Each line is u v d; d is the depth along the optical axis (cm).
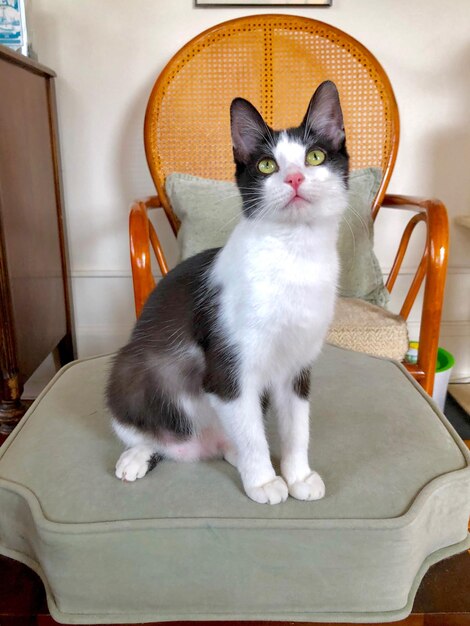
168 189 166
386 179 167
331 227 87
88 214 197
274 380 94
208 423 99
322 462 95
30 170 159
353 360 132
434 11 178
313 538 79
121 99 185
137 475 91
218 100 171
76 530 79
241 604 84
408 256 202
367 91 168
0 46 133
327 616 83
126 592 83
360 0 177
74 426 108
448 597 87
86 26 178
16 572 92
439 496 88
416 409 112
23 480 92
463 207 197
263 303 83
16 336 144
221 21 178
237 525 79
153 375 99
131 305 206
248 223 87
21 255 150
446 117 188
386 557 80
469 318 209
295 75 170
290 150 86
